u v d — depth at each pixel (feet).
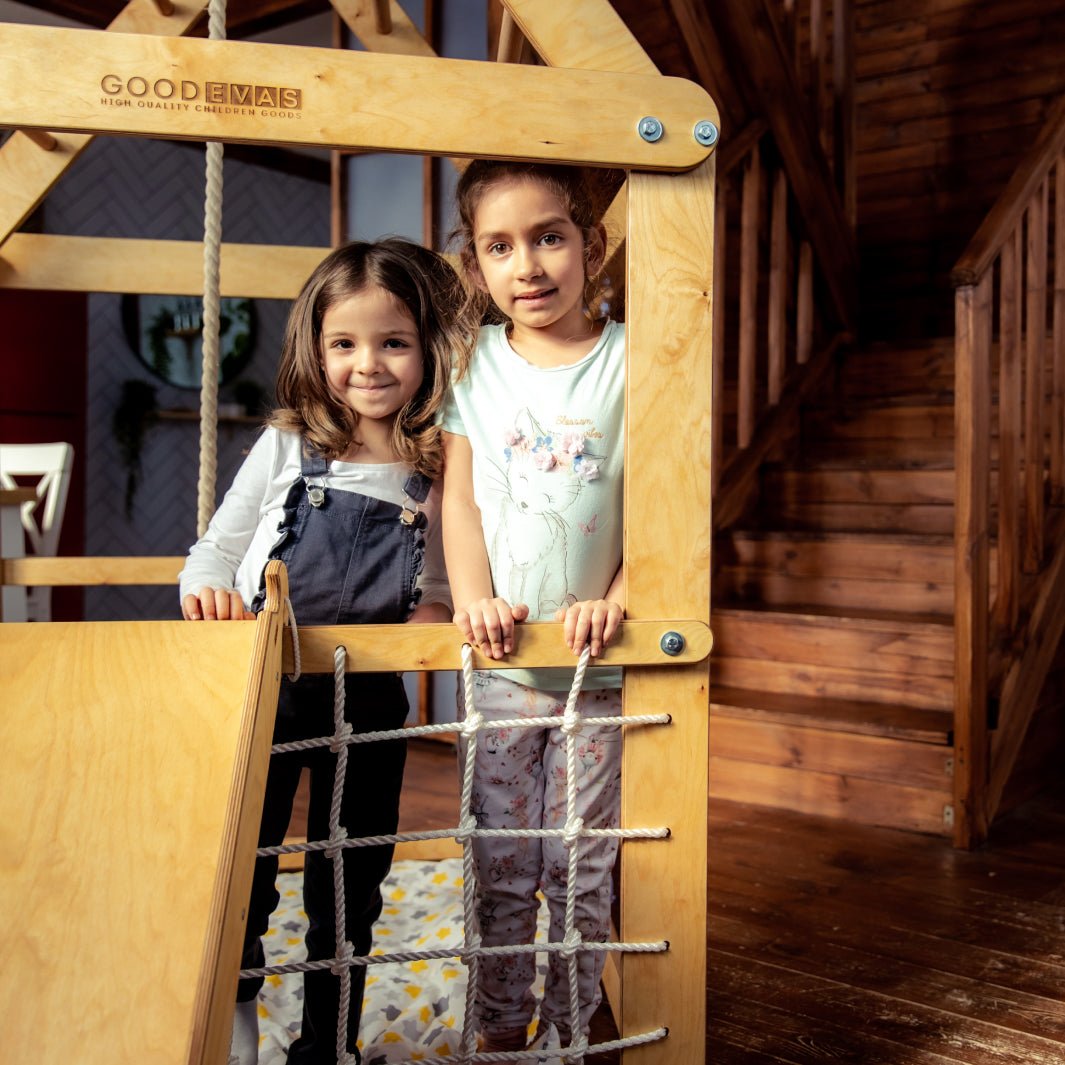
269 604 3.31
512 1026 4.50
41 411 17.21
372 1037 4.81
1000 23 14.12
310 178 20.80
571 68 3.48
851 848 7.72
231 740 3.03
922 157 14.78
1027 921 6.37
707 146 3.53
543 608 4.19
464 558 4.16
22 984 2.47
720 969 5.71
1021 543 9.24
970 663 7.68
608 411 4.21
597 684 4.28
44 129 3.15
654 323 3.59
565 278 4.04
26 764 2.92
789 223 11.97
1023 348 11.06
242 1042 4.27
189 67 3.20
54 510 12.30
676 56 13.88
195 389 19.62
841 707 8.87
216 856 2.74
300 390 4.27
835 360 12.53
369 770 4.44
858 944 6.04
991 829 8.16
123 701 3.11
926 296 14.84
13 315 16.85
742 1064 4.73
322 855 4.37
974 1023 5.14
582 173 4.08
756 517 11.28
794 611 9.74
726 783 9.00
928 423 10.98
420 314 4.23
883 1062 4.77
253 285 7.43
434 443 4.28
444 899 6.54
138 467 19.03
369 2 6.45
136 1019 2.41
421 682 11.08
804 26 14.74
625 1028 3.69
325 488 4.24
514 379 4.26
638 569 3.62
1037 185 8.70
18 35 3.12
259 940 4.39
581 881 4.34
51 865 2.70
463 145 3.36
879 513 10.54
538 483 4.16
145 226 18.86
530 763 4.46
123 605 18.72
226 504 4.30
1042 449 8.99
